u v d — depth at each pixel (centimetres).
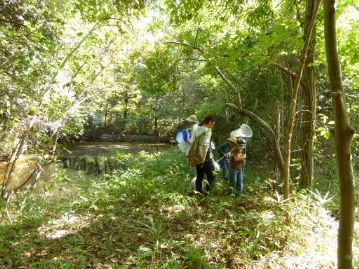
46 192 687
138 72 875
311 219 462
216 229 482
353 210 237
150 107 2039
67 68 749
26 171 800
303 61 386
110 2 611
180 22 650
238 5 634
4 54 576
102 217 521
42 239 433
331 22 231
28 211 560
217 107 1026
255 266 381
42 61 641
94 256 398
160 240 441
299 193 511
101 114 2064
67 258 387
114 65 784
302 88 572
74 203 599
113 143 2002
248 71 839
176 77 862
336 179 745
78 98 736
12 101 604
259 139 908
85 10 638
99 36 741
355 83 551
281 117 721
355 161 750
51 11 684
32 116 621
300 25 454
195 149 612
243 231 446
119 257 398
